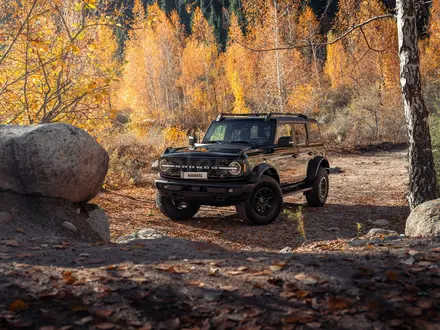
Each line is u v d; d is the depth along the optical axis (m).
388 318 3.08
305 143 10.07
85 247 4.93
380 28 30.95
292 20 27.08
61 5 8.61
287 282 3.66
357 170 17.30
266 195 8.34
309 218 9.05
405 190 12.26
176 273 3.90
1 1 8.63
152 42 50.12
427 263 3.99
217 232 7.86
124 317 3.10
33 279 3.67
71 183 6.19
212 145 8.91
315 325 2.98
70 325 2.97
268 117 9.23
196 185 8.00
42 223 5.85
